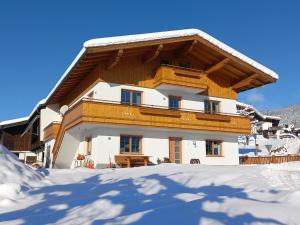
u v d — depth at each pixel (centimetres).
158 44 1683
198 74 1906
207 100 2081
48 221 432
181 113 1852
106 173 903
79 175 881
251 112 3856
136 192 600
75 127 1730
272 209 394
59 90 2117
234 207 411
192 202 455
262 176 713
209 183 668
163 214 406
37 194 628
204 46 1878
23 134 2820
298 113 10669
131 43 1587
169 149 1880
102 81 1697
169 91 1936
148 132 1823
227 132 2011
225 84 2177
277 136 4475
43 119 2444
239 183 638
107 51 1552
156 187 639
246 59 1945
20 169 767
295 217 363
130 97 1797
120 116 1656
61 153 1920
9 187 622
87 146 1839
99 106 1608
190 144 1953
